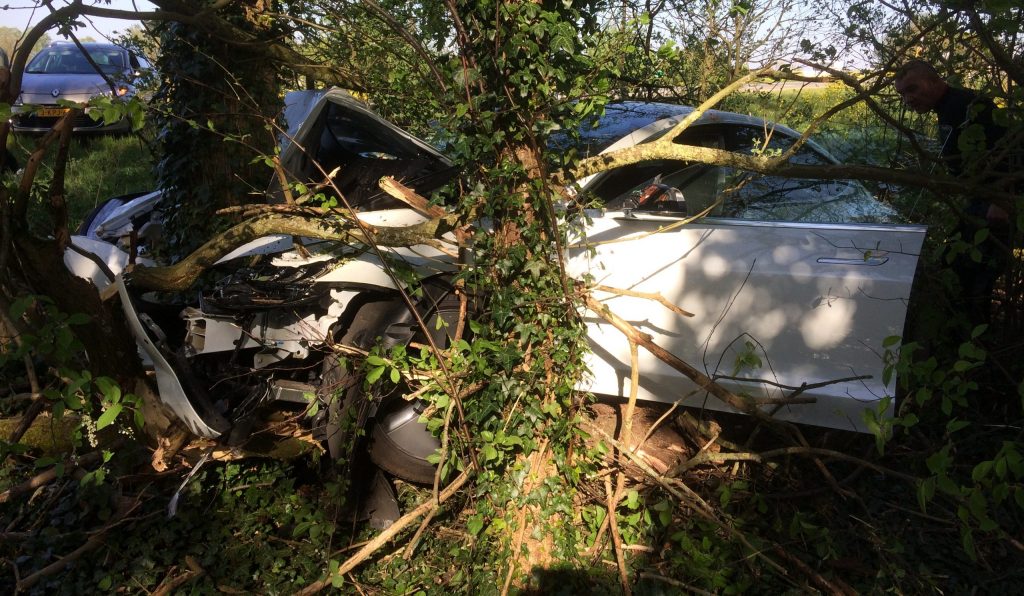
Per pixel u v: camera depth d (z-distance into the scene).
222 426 3.12
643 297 3.12
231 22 4.46
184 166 4.78
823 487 3.29
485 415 2.87
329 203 3.06
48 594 3.01
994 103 3.10
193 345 3.39
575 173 2.96
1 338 2.97
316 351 3.31
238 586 3.00
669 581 2.86
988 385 3.76
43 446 3.62
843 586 2.87
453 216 2.95
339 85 4.73
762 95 5.54
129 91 4.08
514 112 2.72
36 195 3.76
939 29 3.52
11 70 2.83
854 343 3.36
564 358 2.91
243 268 3.49
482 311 3.39
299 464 3.68
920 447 3.54
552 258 3.07
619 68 2.94
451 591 2.97
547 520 2.93
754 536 2.98
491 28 2.66
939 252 3.11
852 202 4.16
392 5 4.19
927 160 3.40
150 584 3.01
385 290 3.33
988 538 3.08
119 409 2.53
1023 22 3.01
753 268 3.49
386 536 2.85
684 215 3.66
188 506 3.38
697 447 3.71
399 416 3.36
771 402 3.24
